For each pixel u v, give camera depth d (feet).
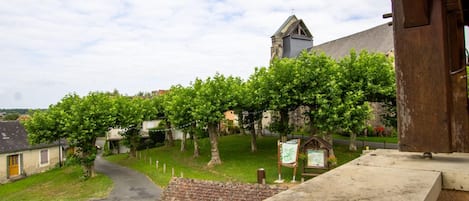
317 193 5.85
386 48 119.65
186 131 120.26
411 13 7.01
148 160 126.11
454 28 7.80
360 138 122.31
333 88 79.82
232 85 104.73
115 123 111.55
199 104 98.94
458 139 9.27
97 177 101.55
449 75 7.11
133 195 76.95
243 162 99.40
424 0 6.80
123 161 136.67
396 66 7.45
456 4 7.06
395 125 91.61
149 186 85.20
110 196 76.84
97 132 100.27
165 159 123.13
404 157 9.75
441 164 8.61
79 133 96.73
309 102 85.76
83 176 100.32
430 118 7.06
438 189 7.09
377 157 9.82
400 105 7.44
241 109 104.83
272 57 199.21
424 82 7.11
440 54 6.93
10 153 120.98
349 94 81.30
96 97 106.83
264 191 44.65
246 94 101.60
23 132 138.82
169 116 114.11
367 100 91.50
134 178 96.43
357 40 142.00
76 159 99.81
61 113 97.30
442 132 6.93
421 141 7.16
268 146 125.29
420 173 7.55
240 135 170.09
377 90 84.33
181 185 50.62
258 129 154.81
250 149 121.70
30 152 129.90
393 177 7.13
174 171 97.14
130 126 125.18
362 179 6.95
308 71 86.99
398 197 5.65
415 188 6.21
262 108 103.91
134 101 135.23
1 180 115.55
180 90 116.98
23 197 87.30
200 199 47.39
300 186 6.36
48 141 99.45
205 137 171.01
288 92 90.48
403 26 7.30
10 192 98.37
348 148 101.40
